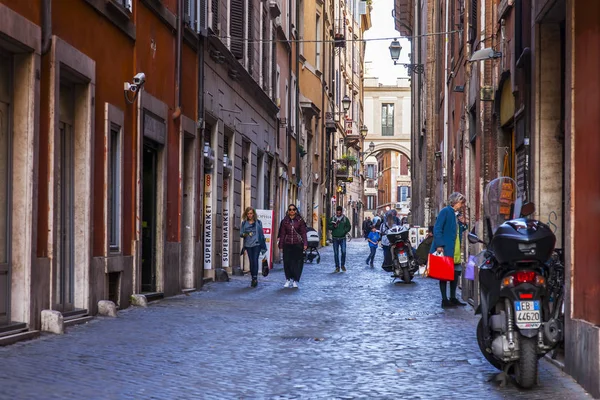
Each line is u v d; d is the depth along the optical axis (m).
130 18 24.22
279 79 58.62
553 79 17.83
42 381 12.32
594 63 12.62
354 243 104.94
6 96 16.84
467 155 33.41
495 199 15.42
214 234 36.91
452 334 19.06
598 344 11.85
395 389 12.64
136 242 25.03
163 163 28.19
